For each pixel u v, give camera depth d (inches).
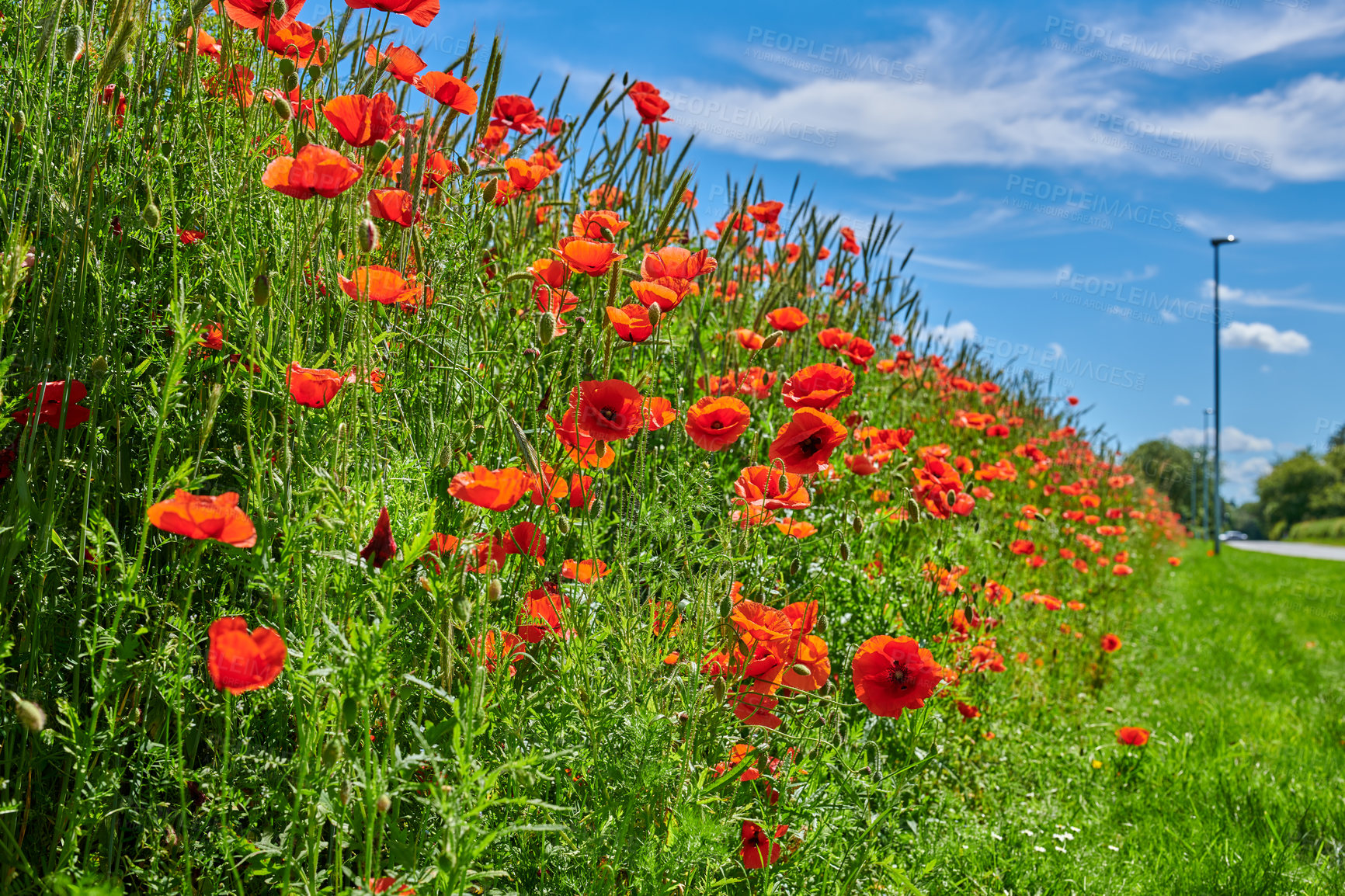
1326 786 159.2
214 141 73.4
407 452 68.3
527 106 105.7
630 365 101.3
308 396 54.4
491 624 60.7
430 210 84.9
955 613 116.8
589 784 59.4
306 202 69.3
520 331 88.7
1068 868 111.3
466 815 45.3
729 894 68.7
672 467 90.1
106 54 59.0
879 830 90.1
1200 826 134.6
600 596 66.1
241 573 59.0
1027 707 167.5
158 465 59.9
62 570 56.4
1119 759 160.7
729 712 66.8
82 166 61.6
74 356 57.1
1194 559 729.0
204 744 59.0
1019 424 273.1
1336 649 316.2
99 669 55.2
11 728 49.4
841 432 74.7
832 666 96.7
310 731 47.6
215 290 65.2
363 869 47.1
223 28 74.9
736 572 81.0
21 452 50.8
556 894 54.8
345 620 51.8
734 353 115.2
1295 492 2620.6
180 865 49.9
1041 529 239.3
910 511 109.4
